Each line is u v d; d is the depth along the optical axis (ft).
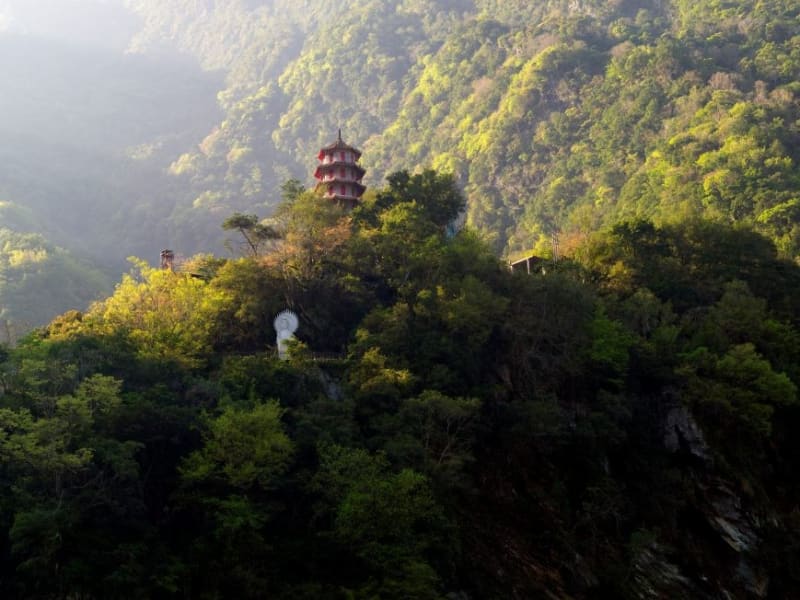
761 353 245.65
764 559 213.46
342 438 162.71
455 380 192.54
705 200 402.72
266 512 148.36
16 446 137.59
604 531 194.70
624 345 220.64
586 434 200.23
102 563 132.57
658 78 556.51
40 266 517.96
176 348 186.29
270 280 217.15
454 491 177.68
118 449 142.61
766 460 237.25
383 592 139.74
